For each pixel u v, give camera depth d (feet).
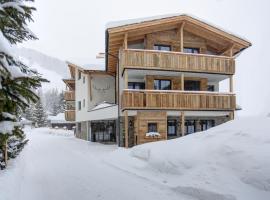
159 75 64.90
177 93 59.06
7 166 33.55
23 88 17.37
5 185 22.52
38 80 18.69
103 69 85.25
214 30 63.62
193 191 23.17
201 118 71.20
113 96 88.74
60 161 44.88
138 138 57.67
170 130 68.80
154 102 57.47
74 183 28.96
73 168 38.06
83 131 98.32
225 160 25.08
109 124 87.45
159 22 59.41
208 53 70.74
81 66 87.35
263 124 28.53
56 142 86.17
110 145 73.00
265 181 20.38
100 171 35.42
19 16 20.94
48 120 236.84
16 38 23.73
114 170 35.83
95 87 87.81
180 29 62.54
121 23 57.47
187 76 66.74
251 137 26.05
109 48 65.00
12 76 16.90
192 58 60.54
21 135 19.53
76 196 24.32
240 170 22.85
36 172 35.29
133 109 56.59
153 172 30.94
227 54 69.56
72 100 117.19
